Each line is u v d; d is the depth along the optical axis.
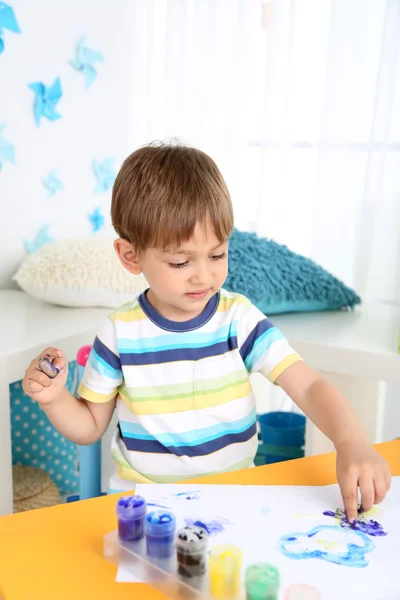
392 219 1.86
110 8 1.93
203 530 0.52
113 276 1.53
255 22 1.98
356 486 0.65
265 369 0.89
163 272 0.80
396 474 0.73
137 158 0.84
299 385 0.85
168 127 2.12
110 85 1.97
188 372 0.89
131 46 2.04
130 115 2.08
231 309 0.92
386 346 1.20
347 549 0.56
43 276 1.54
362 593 0.49
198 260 0.79
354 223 1.92
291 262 1.54
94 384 0.90
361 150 1.88
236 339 0.90
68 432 0.87
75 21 1.81
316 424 0.79
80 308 1.56
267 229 2.04
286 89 1.92
